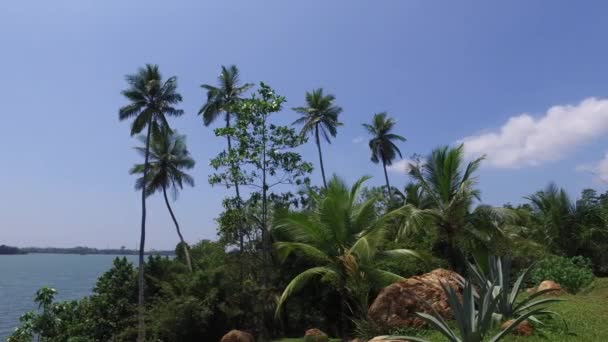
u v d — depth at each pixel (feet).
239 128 73.15
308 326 80.07
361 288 54.19
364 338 41.34
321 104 133.39
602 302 42.52
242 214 79.00
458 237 68.39
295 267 78.69
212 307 83.10
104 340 88.48
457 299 25.71
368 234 57.06
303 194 75.77
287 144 74.02
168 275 103.40
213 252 104.63
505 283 33.01
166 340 86.12
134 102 112.88
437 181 71.31
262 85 73.67
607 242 96.89
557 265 62.18
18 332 37.29
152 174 127.95
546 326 31.60
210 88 119.03
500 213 67.00
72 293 234.79
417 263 67.97
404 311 40.42
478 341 25.03
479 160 70.54
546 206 102.17
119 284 102.17
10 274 432.66
